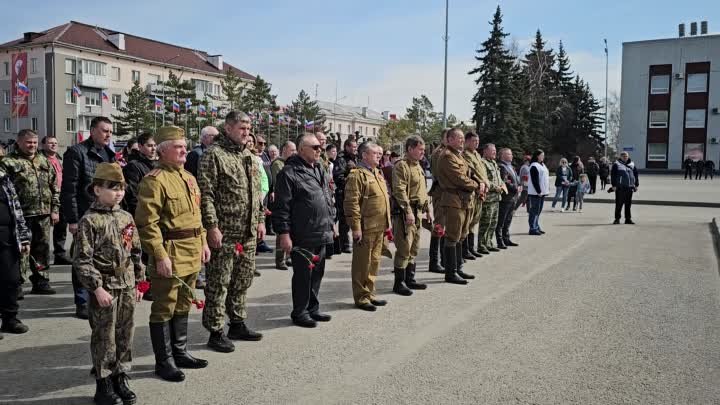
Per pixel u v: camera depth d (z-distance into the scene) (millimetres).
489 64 47812
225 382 4312
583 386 4203
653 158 51594
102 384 3910
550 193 26641
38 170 7027
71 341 5297
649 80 51281
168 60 65500
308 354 4926
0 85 57688
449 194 7746
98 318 3908
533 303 6633
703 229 13688
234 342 5281
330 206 6023
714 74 48781
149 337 5453
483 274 8391
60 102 55344
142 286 4109
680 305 6504
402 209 7031
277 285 7703
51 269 8547
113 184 4027
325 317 5969
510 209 10938
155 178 4367
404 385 4227
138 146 6902
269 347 5125
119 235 4059
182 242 4473
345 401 3947
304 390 4145
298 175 5746
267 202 10664
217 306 4996
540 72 58688
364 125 102875
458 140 7805
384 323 5867
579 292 7168
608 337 5352
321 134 9352
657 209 19703
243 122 5039
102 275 3941
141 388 4211
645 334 5438
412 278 7449
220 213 4930
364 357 4844
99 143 6496
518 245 11203
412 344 5176
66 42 55344
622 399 3979
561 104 59312
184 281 4562
